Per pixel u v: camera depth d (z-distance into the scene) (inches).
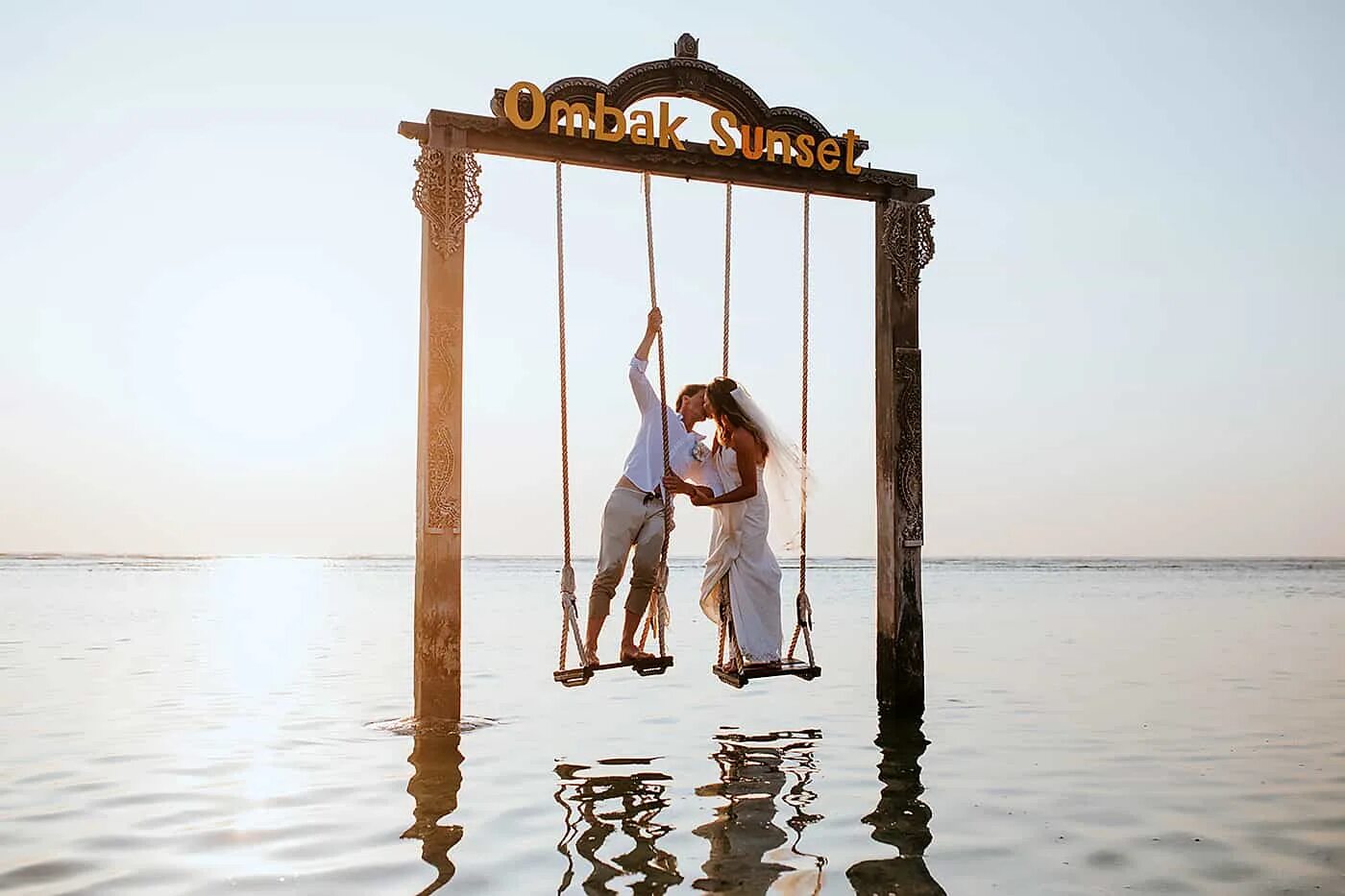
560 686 399.9
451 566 298.7
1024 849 190.2
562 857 184.4
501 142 305.1
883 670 350.9
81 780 240.5
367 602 1022.4
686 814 212.8
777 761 265.6
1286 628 684.7
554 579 1704.0
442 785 237.1
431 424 297.3
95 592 1127.6
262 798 224.4
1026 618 781.9
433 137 299.0
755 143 327.9
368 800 223.1
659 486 290.7
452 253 299.6
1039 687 400.8
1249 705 356.5
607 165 315.6
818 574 2134.6
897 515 348.5
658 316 301.9
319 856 184.9
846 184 344.2
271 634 623.5
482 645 544.4
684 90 324.2
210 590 1259.8
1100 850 189.8
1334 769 257.1
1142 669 454.0
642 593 291.9
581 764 259.8
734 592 290.7
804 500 300.7
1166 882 172.2
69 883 169.9
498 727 310.3
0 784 236.7
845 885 169.2
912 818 211.0
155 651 512.7
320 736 294.4
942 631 655.8
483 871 176.2
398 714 329.7
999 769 256.4
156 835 197.5
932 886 169.2
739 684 277.7
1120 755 274.1
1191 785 240.5
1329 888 169.0
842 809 218.1
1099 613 842.2
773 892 165.9
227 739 288.2
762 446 298.4
